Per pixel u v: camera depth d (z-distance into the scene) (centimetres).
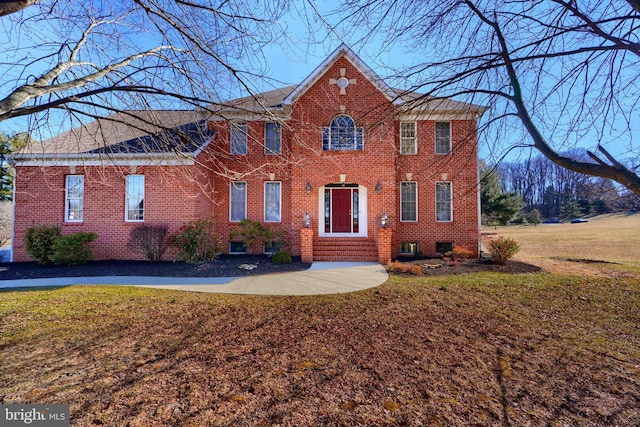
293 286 852
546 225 4031
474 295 748
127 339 475
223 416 289
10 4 256
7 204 1786
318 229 1336
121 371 375
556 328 538
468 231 1388
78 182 1289
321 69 1280
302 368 386
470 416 291
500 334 507
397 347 452
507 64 376
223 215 1437
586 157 469
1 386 338
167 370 379
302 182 1337
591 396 329
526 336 500
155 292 779
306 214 1323
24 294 738
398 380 358
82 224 1261
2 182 1573
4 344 452
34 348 439
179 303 678
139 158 1232
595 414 298
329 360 409
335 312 620
